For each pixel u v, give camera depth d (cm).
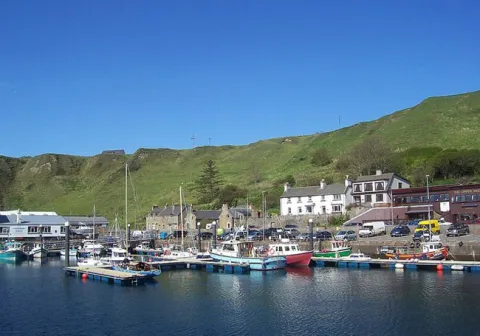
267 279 7131
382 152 15600
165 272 8062
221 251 8712
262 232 11694
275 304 5503
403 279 6669
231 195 17550
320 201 13425
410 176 14688
